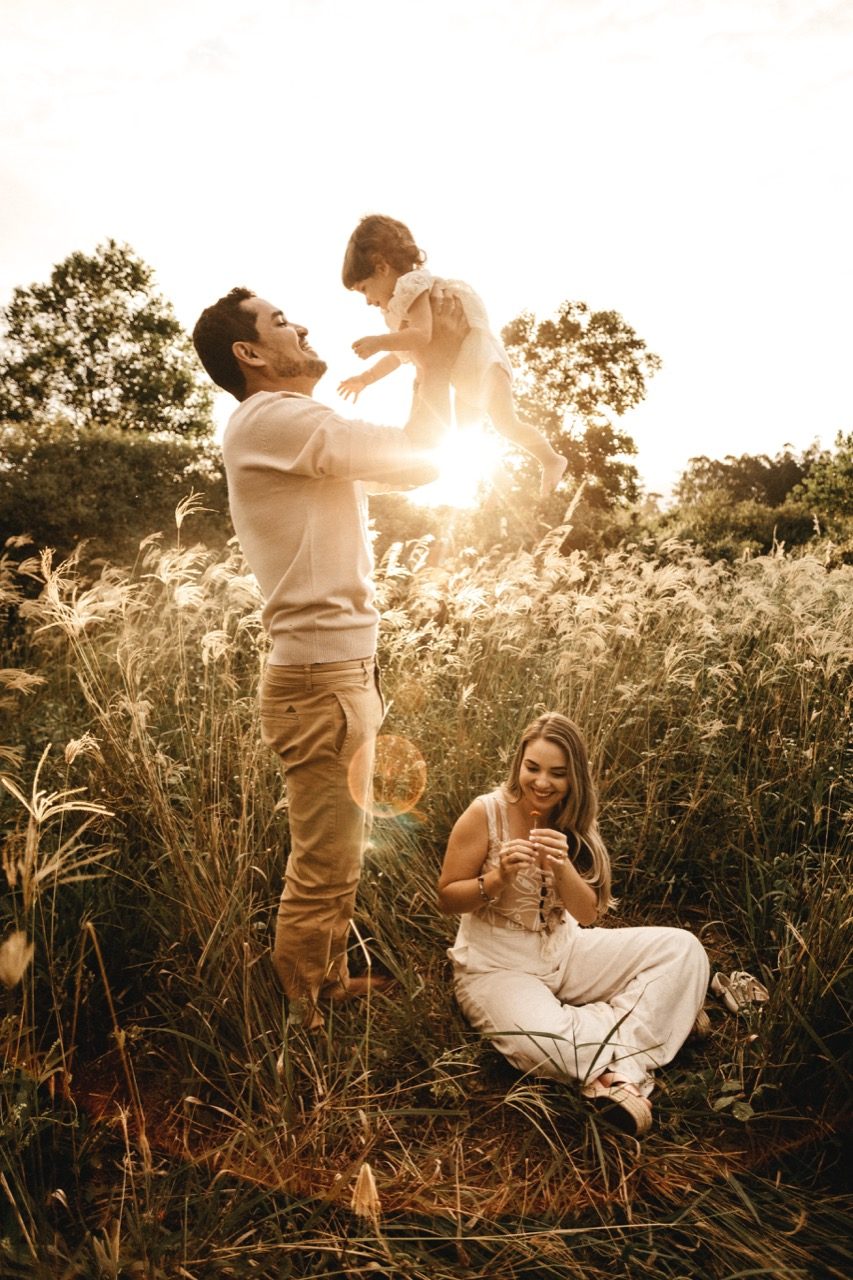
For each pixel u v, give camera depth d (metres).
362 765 2.54
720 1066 2.55
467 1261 1.89
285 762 2.59
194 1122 2.25
